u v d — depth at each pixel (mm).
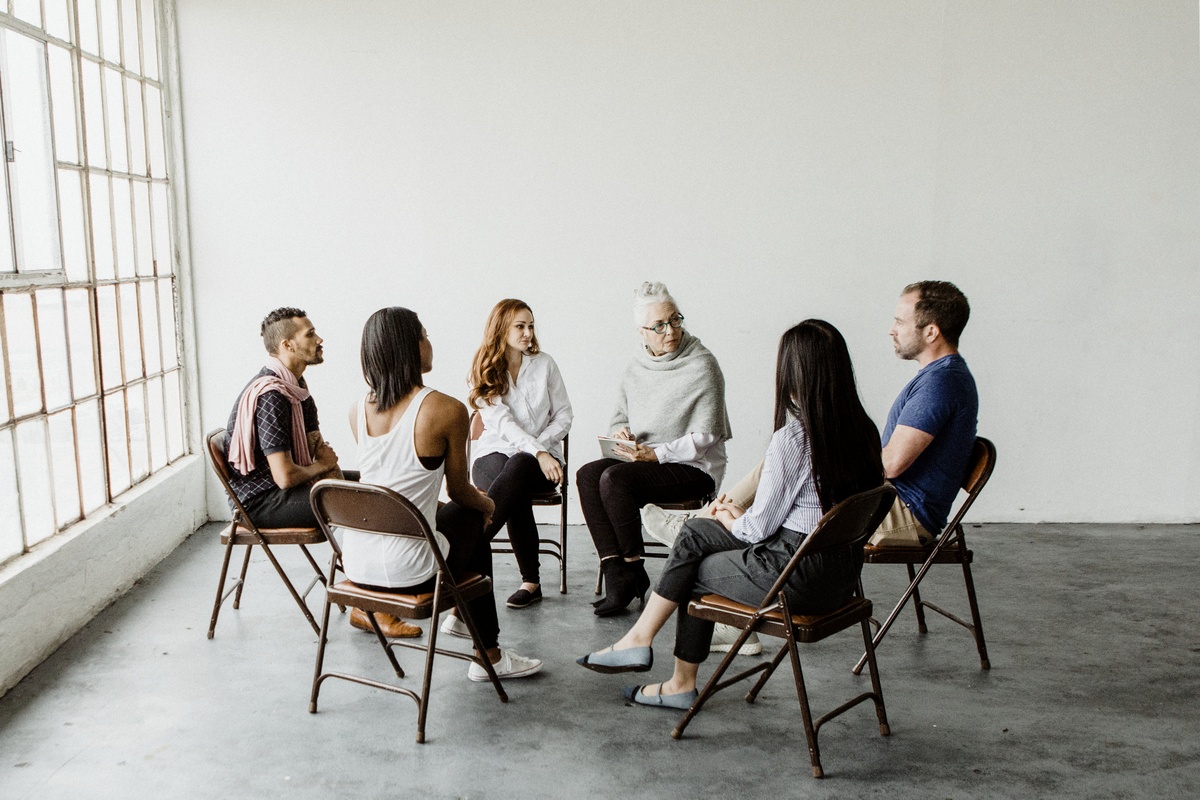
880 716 2859
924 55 4938
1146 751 2766
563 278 5062
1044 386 5199
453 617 3562
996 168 5016
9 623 3088
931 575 4375
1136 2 4895
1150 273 5082
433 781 2572
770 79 4945
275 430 3410
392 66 4891
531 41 4891
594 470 3896
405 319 2881
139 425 4406
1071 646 3553
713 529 2867
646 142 4977
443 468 2982
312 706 2955
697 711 2834
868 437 2623
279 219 4961
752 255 5062
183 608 3850
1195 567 4512
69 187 3689
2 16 3174
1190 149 4988
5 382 3180
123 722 2881
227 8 4812
